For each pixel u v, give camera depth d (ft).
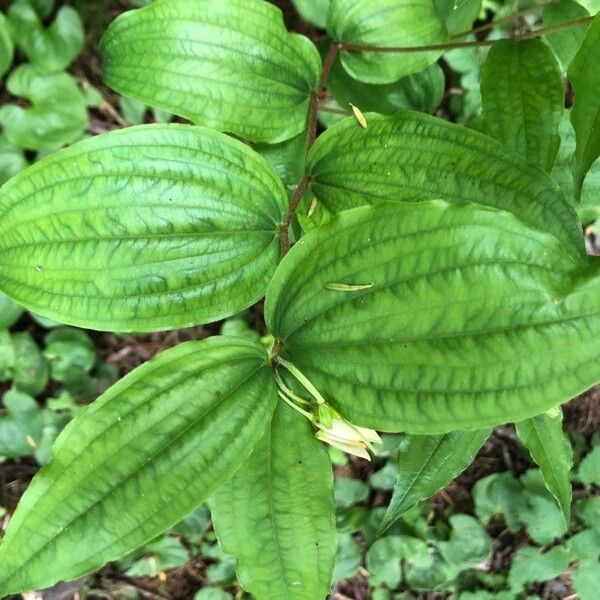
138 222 0.81
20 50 1.38
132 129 0.81
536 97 1.00
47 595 1.39
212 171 0.84
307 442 0.82
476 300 0.69
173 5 0.94
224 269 0.85
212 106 0.98
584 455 1.55
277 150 1.11
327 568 0.83
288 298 0.77
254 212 0.87
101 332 1.44
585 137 0.79
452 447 0.95
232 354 0.79
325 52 1.18
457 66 1.40
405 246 0.72
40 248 0.79
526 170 0.88
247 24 0.97
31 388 1.38
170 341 1.47
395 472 1.49
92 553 0.74
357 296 0.74
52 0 1.37
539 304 0.67
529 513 1.49
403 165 0.93
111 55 0.96
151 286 0.82
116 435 0.75
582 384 0.67
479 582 1.54
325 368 0.76
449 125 0.91
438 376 0.71
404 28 1.07
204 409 0.78
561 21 1.11
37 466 1.42
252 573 0.83
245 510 0.83
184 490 0.76
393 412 0.73
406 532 1.50
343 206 0.96
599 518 1.51
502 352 0.68
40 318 1.37
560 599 1.58
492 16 1.39
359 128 0.94
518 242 0.69
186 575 1.48
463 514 1.52
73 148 0.80
